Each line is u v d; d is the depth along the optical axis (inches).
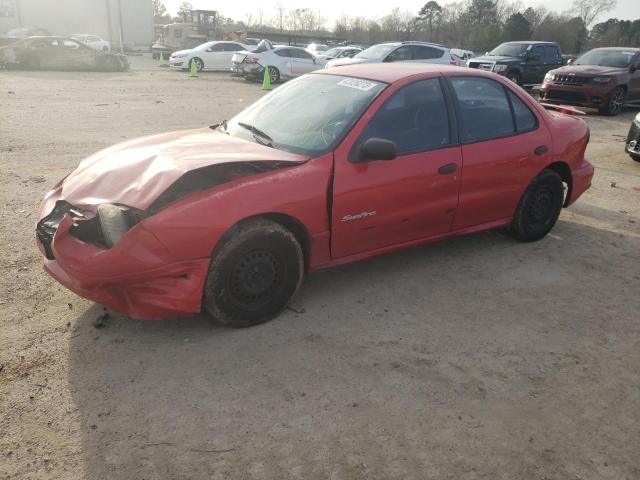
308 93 171.2
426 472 96.2
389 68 174.6
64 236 126.0
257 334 136.0
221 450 99.2
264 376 120.0
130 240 117.8
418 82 163.6
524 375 124.6
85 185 136.5
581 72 562.9
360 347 132.5
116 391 113.3
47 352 125.0
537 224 202.5
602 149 393.4
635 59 573.6
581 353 134.5
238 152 143.1
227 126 176.4
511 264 185.5
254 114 174.7
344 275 171.9
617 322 150.2
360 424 106.8
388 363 126.5
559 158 196.5
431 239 171.9
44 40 836.0
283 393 114.7
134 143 162.7
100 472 93.4
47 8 1800.0
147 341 131.1
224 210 124.6
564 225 227.9
